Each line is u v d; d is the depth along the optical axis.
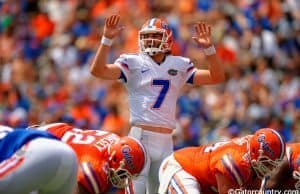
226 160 22.42
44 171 17.84
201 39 25.09
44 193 18.36
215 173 22.80
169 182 23.64
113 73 24.84
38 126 23.16
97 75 24.61
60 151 18.02
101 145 22.11
